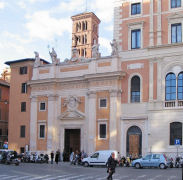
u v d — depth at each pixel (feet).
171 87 141.90
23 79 182.09
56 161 148.15
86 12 285.23
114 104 150.51
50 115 167.32
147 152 141.59
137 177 84.84
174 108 138.21
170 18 145.59
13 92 184.24
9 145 180.65
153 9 150.41
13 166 125.08
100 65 157.69
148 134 142.41
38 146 169.07
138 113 146.20
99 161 131.03
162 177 84.99
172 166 130.11
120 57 153.89
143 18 151.94
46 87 170.91
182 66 140.56
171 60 142.92
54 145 165.48
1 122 212.43
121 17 157.28
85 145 157.28
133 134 146.82
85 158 134.10
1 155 142.41
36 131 170.81
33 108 173.68
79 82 163.12
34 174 90.79
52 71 170.50
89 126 155.43
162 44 145.48
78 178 80.48
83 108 160.56
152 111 142.82
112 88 151.74
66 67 168.45
